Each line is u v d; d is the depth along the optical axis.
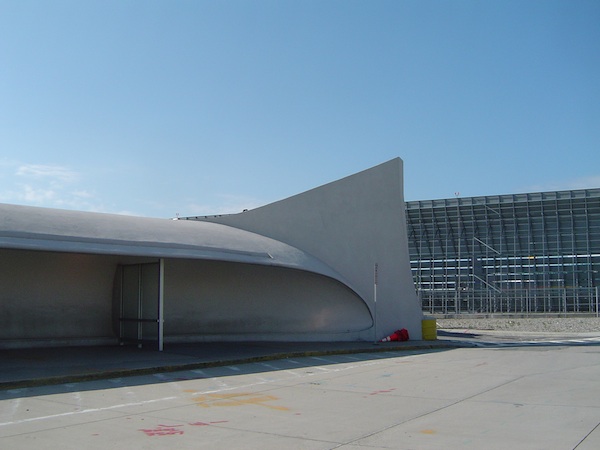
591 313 45.03
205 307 22.27
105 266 20.45
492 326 35.94
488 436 8.12
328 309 23.52
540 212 54.94
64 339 19.94
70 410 10.20
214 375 14.64
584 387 12.30
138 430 8.69
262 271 22.72
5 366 14.99
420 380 13.60
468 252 57.59
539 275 54.84
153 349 19.16
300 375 14.66
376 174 24.06
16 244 14.73
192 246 18.41
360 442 7.89
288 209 23.22
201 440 8.07
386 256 23.84
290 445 7.77
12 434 8.42
